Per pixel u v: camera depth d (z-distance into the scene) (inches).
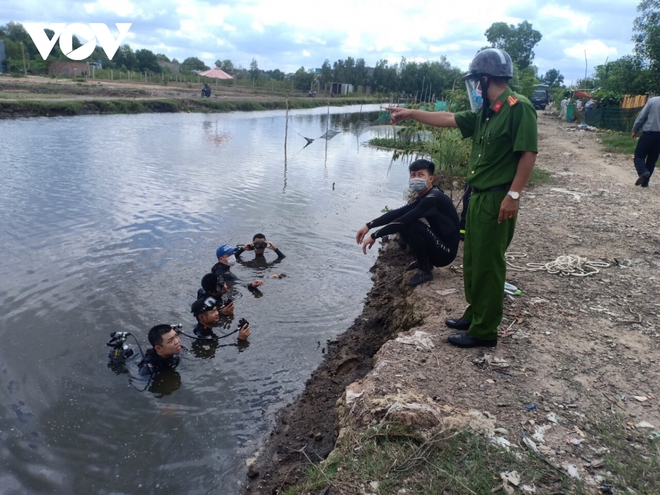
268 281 291.6
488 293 157.3
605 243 279.1
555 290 216.2
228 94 1982.0
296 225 390.6
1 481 145.6
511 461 116.7
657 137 410.9
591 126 1025.5
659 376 152.8
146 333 225.5
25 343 211.6
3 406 175.2
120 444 163.0
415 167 223.9
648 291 215.6
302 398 187.8
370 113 1798.7
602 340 173.9
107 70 2086.6
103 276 276.7
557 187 428.1
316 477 119.6
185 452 160.9
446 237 226.5
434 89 2124.8
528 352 164.9
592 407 137.4
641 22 921.5
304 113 1700.3
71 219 367.2
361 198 490.0
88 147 680.4
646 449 121.4
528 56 2049.7
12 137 725.3
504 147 147.0
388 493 110.3
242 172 582.9
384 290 276.4
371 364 194.1
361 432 129.6
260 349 222.4
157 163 600.1
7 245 311.1
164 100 1360.7
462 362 158.1
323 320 249.4
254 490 144.7
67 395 183.9
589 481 111.7
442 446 121.3
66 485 146.2
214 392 191.9
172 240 338.6
